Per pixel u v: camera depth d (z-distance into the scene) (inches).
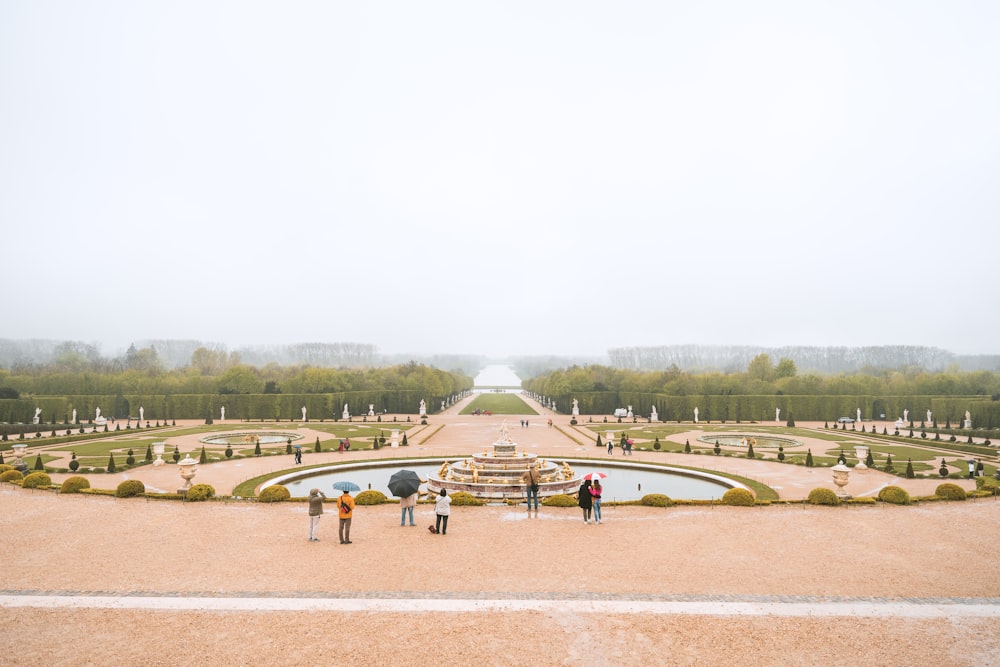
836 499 1385.3
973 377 5595.5
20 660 621.3
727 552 1016.2
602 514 1315.2
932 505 1385.3
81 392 5216.5
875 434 3449.8
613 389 6127.0
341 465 2101.4
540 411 6097.4
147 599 785.6
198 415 4709.6
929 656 644.1
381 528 1179.9
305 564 936.3
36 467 1907.0
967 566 937.5
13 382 5167.3
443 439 3196.4
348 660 628.1
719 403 4768.7
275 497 1400.1
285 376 6865.2
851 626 716.0
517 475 1800.0
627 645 666.8
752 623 724.0
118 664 615.8
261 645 659.4
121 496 1423.5
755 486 1765.5
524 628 707.4
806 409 4731.8
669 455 2539.4
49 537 1082.7
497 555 995.3
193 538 1085.1
